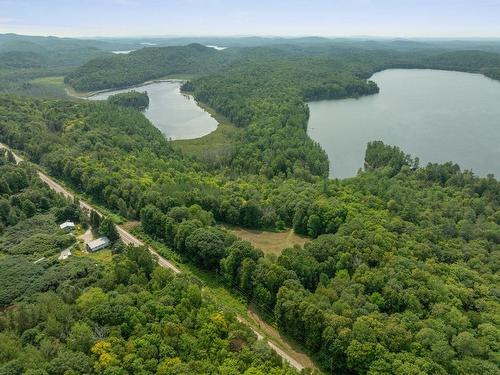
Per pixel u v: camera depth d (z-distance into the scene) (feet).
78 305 305.94
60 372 245.86
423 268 369.30
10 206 493.36
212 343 286.46
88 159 634.43
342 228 441.27
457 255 408.05
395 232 442.91
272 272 355.97
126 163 638.53
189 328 297.53
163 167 649.20
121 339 275.18
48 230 465.88
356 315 313.94
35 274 372.58
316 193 552.41
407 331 293.23
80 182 595.47
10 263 391.24
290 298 331.98
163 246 460.14
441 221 488.44
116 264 363.76
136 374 253.44
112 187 547.49
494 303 333.21
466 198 577.02
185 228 435.94
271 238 488.02
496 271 389.80
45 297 320.29
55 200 528.22
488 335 295.89
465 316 312.09
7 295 342.23
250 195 556.92
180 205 497.46
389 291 331.77
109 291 328.08
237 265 390.01
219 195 539.70
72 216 497.05
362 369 281.33
